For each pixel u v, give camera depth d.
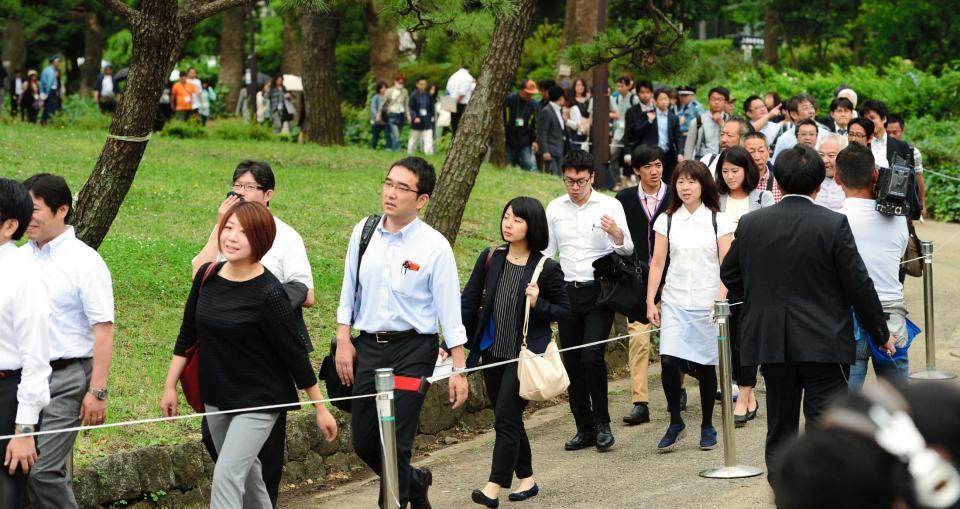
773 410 6.36
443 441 9.02
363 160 19.91
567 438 8.92
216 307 5.62
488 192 16.58
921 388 1.52
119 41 54.12
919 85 25.00
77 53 51.53
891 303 7.05
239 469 5.56
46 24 42.12
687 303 7.98
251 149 20.56
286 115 31.56
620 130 19.66
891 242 7.04
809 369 6.18
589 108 20.73
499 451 7.02
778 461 1.56
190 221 13.02
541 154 19.44
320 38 23.45
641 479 7.52
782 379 6.29
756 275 6.29
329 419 5.84
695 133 14.29
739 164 8.77
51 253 5.76
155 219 12.91
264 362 5.65
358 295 6.26
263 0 52.16
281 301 5.60
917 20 33.53
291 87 31.25
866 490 1.46
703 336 7.98
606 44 13.38
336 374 6.39
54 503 5.78
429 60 36.16
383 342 6.13
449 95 22.22
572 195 8.26
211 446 6.06
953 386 1.58
